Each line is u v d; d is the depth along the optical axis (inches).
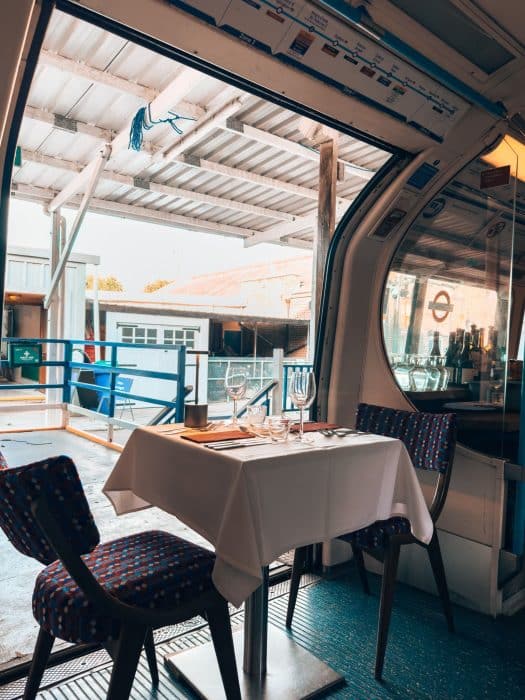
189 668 73.6
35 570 106.0
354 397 114.4
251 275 880.3
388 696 70.0
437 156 94.3
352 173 196.2
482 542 93.4
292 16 63.7
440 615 92.4
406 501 76.4
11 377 477.1
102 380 277.9
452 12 67.8
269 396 228.7
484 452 94.9
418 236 108.1
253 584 59.3
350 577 106.4
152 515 138.9
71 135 190.5
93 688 69.4
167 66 143.6
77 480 45.6
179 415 175.2
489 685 72.8
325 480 66.8
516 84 82.8
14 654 76.5
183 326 416.8
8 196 62.6
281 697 68.0
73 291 307.0
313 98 76.5
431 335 106.0
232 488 58.4
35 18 55.5
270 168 213.8
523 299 97.4
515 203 94.4
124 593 52.4
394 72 75.5
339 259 108.0
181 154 198.7
